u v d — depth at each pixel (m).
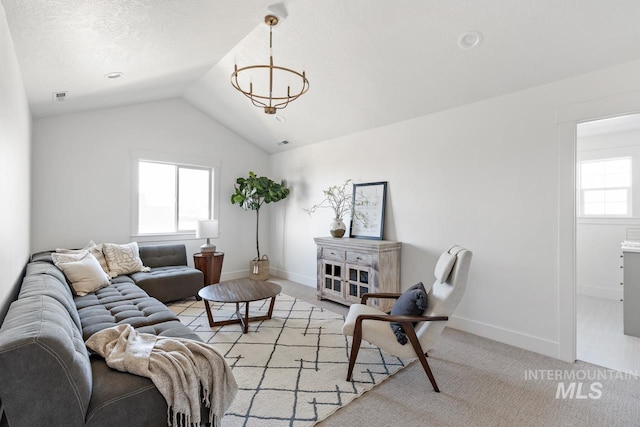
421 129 3.50
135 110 4.38
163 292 3.68
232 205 5.43
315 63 3.14
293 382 2.16
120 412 1.24
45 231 3.70
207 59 3.25
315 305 3.94
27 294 1.69
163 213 4.80
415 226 3.55
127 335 1.66
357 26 2.57
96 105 3.81
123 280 3.47
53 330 1.20
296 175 5.28
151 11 1.92
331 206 4.62
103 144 4.12
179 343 1.54
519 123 2.76
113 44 2.22
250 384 2.13
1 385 1.04
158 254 4.26
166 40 2.42
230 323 3.22
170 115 4.70
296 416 1.80
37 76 2.40
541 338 2.63
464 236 3.13
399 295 2.74
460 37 2.42
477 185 3.03
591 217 4.48
